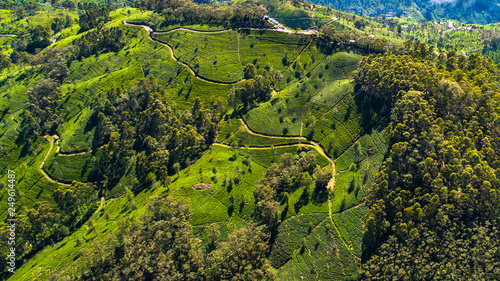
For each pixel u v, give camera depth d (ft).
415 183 457.27
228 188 517.55
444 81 553.64
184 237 415.03
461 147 483.51
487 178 433.89
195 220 461.37
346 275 415.64
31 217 511.81
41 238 520.42
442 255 392.88
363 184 508.12
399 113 549.13
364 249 432.66
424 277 384.27
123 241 410.52
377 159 539.70
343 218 469.98
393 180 467.52
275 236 453.99
